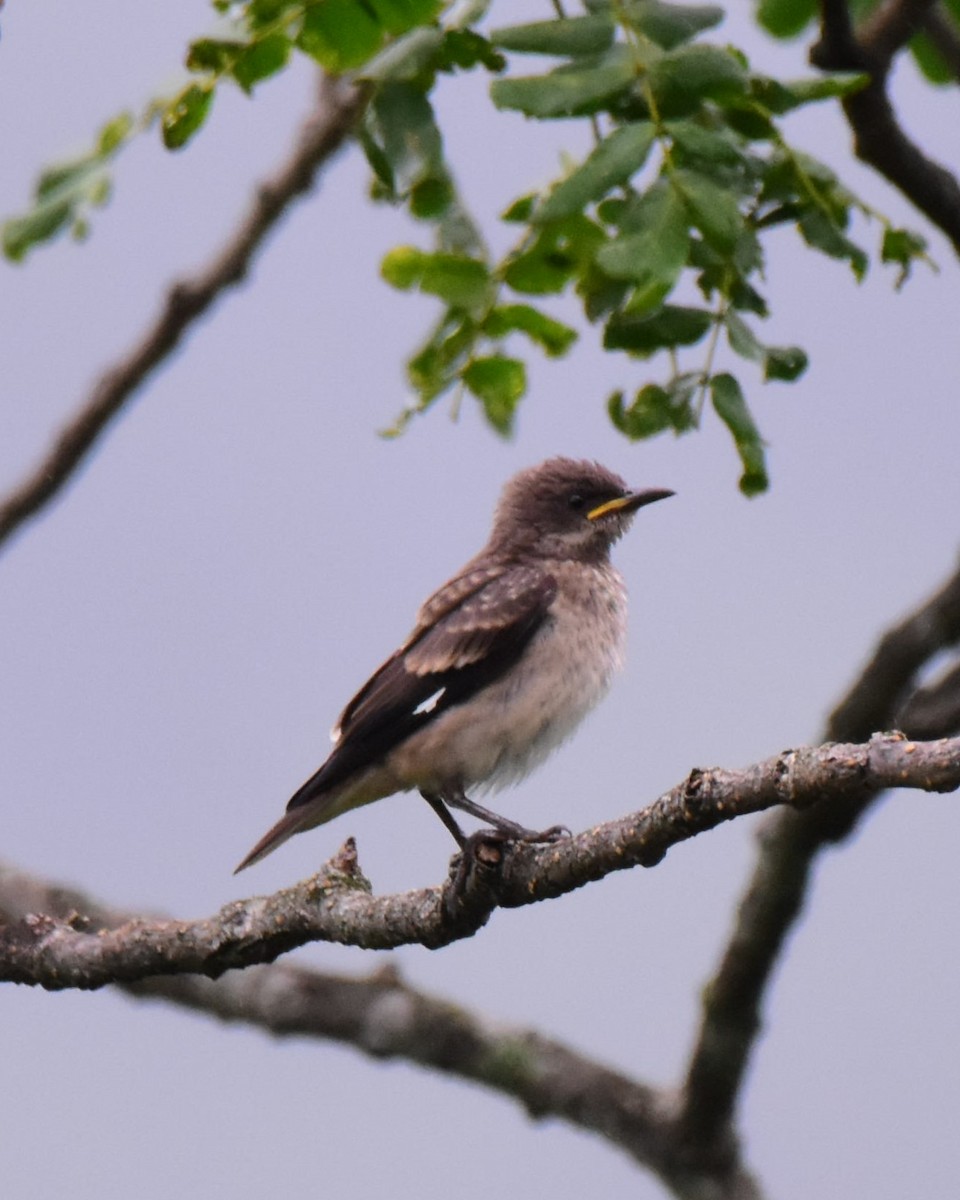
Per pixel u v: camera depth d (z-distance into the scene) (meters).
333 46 9.98
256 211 13.57
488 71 9.77
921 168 11.17
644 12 8.97
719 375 9.57
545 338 10.52
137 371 13.80
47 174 10.73
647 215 8.75
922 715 13.27
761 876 13.50
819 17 10.81
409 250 10.20
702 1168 14.16
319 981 14.21
